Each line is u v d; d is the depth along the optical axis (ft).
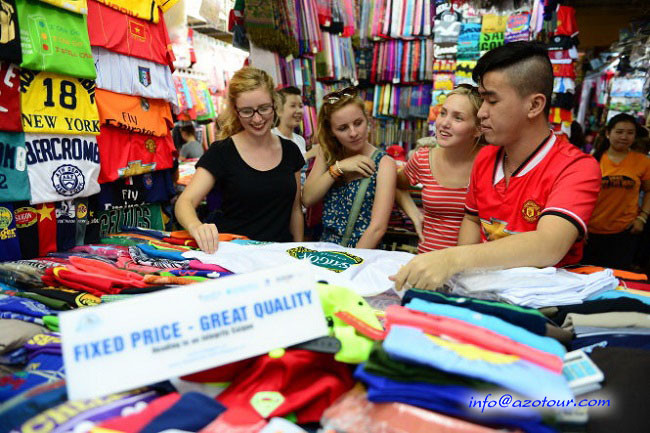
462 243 5.37
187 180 9.19
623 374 2.49
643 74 19.61
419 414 2.10
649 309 3.22
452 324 2.55
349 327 2.80
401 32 15.55
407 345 2.23
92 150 5.31
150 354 2.39
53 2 4.56
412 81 15.85
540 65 3.91
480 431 2.00
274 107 6.16
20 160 4.50
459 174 6.18
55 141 4.85
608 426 2.21
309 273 2.68
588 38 19.03
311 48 12.28
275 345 2.53
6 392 2.62
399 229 8.65
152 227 7.06
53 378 2.73
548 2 12.45
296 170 6.83
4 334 3.08
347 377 2.62
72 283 3.95
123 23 5.68
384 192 6.32
